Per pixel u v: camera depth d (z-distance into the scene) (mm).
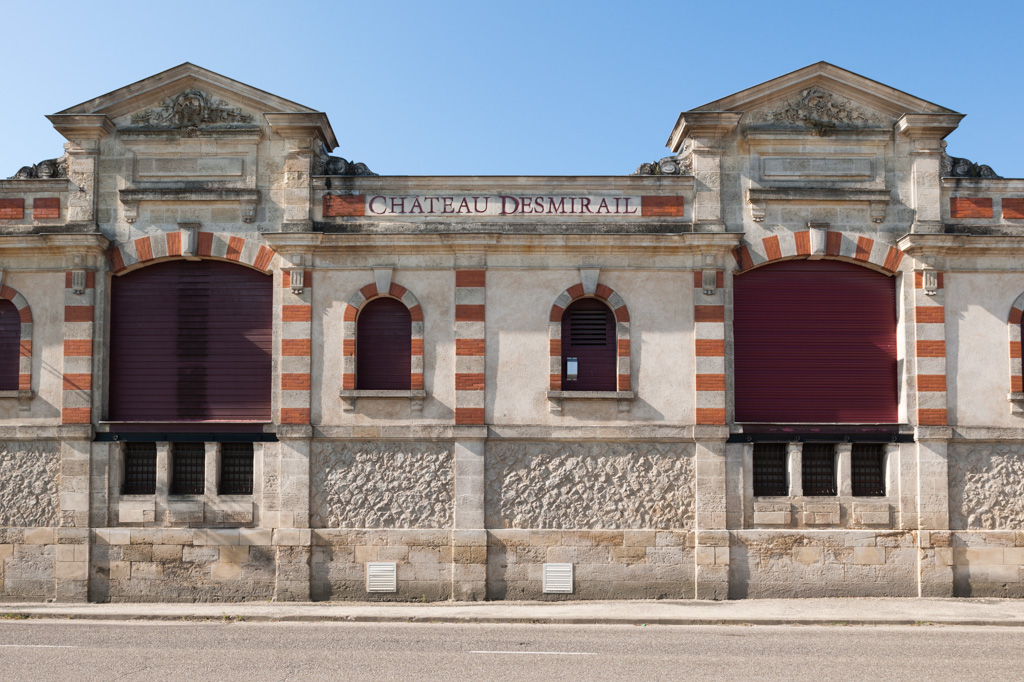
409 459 16438
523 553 16234
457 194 17016
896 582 16250
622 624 14227
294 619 14523
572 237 16594
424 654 11453
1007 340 16734
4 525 16359
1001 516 16438
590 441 16484
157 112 17172
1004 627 14031
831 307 17188
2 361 16953
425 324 16672
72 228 16812
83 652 11555
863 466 16734
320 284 16750
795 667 10766
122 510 16297
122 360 17016
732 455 16438
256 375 16922
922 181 16953
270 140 17094
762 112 17203
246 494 16406
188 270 17188
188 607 15445
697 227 16781
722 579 16078
